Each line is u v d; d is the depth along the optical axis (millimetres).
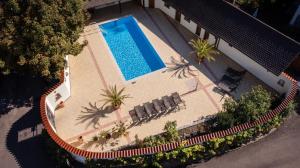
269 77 28297
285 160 24484
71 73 30266
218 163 24375
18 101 28750
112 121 26875
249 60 29203
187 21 33156
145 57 31562
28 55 24812
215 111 27234
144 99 28281
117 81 29688
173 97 27344
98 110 27594
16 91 29422
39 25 23750
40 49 24688
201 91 28641
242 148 25016
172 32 33594
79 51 27141
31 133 26734
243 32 29141
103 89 29078
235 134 23719
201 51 29719
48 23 24453
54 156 24625
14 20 24422
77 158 23953
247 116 24031
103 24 34531
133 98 28359
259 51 28188
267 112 25078
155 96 28469
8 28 24406
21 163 25234
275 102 26766
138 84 29375
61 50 25500
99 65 30953
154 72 30281
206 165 24312
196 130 25703
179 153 23062
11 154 25688
